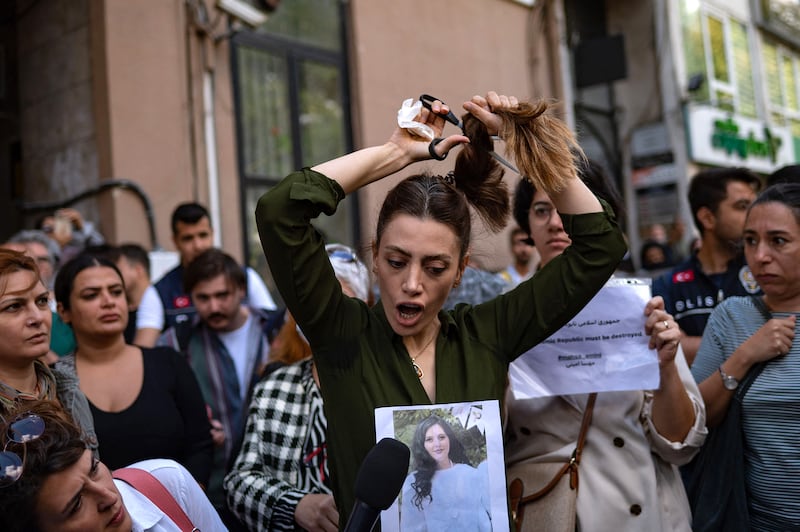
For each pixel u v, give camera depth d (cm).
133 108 616
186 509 202
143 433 269
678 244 1112
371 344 175
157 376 285
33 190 668
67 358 278
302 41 779
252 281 436
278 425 239
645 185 1199
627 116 1217
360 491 140
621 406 217
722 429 235
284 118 760
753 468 229
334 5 811
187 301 423
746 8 1366
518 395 212
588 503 212
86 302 276
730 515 228
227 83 693
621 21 1215
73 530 159
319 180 163
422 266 164
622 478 212
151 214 616
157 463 203
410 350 176
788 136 1419
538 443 221
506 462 227
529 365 214
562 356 213
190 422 288
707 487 235
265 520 223
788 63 1495
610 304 211
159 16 638
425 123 180
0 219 705
